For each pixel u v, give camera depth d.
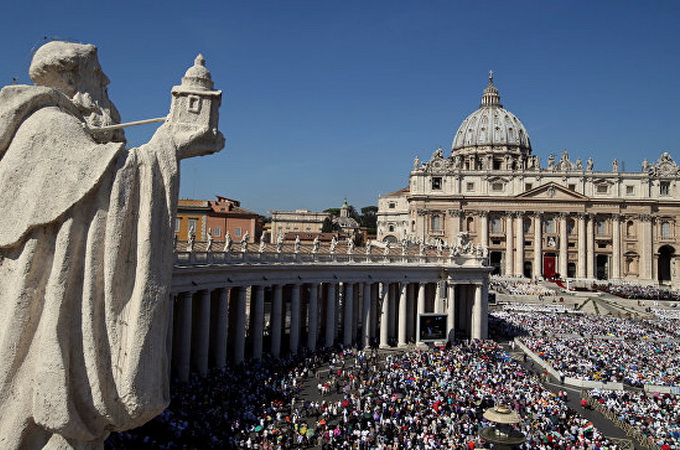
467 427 33.06
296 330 53.47
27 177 7.89
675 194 143.62
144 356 8.33
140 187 8.55
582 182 144.50
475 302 67.38
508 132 192.25
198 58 9.82
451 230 144.75
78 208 8.01
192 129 9.45
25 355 7.88
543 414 37.22
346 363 51.72
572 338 67.94
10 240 7.80
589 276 141.62
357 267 58.31
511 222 144.38
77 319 8.00
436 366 49.62
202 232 95.00
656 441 33.84
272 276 50.53
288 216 173.75
